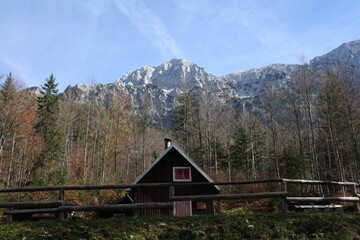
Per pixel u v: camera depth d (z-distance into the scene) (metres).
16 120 33.94
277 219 11.10
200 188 20.36
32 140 39.31
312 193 28.16
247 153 49.25
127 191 19.98
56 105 50.91
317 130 46.03
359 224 11.05
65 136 49.34
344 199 12.82
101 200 28.97
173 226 10.45
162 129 74.94
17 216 13.04
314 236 10.15
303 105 40.69
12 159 35.22
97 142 47.44
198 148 49.91
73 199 27.28
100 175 40.72
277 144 48.28
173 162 20.81
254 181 12.22
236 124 49.78
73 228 10.20
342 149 38.16
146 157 50.12
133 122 49.00
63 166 38.06
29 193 25.84
